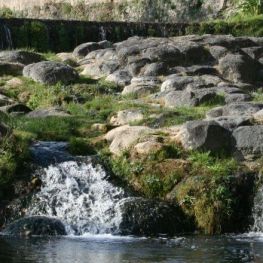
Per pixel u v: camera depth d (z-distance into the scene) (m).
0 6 42.03
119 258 10.55
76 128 16.86
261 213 13.39
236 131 14.79
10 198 13.72
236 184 13.73
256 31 29.42
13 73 22.08
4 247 11.30
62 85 21.11
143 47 23.31
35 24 27.22
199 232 13.15
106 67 22.69
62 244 11.64
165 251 11.15
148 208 13.17
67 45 27.64
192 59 23.44
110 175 14.43
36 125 16.58
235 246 11.66
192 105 18.78
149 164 14.36
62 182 14.04
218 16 33.84
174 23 29.22
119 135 15.34
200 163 14.16
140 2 36.34
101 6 37.78
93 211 13.39
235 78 22.72
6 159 14.23
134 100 19.80
